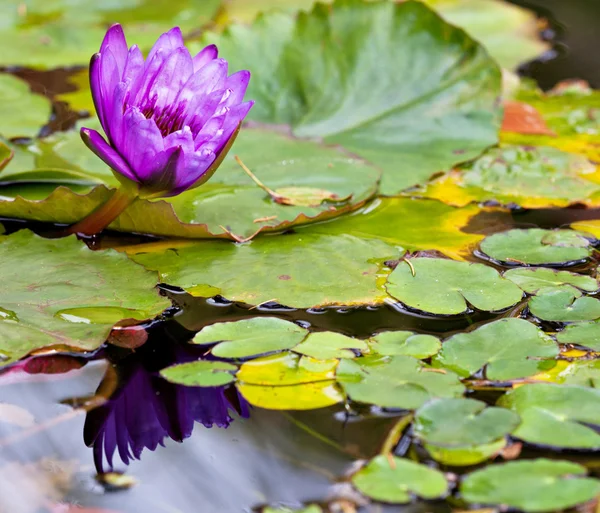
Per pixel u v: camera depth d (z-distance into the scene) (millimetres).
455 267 2986
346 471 2852
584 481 2834
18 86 3244
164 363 2912
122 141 2953
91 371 2906
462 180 3125
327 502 2838
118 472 2855
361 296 2965
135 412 2885
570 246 3020
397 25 3230
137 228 3018
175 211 3039
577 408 2873
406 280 2973
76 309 2934
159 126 2971
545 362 2904
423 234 3043
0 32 3691
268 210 3051
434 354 2912
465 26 3885
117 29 2967
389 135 3172
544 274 2986
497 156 3158
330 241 3027
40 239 2988
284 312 2955
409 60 3221
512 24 3922
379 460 2850
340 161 3113
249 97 3207
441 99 3201
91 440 2869
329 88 3213
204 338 2920
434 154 3148
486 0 4188
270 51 3225
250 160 3113
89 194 2990
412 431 2867
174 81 2969
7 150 3066
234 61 3217
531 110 3268
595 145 3195
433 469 2846
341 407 2883
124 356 2916
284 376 2902
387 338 2926
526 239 3029
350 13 3232
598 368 2904
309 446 2863
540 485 2834
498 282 2971
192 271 2984
